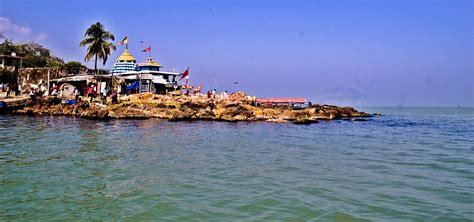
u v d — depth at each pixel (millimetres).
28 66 92625
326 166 18016
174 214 10469
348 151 23562
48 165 17062
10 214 10352
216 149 23469
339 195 12633
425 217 10500
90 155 20031
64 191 12711
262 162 18906
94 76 63938
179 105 54969
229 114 52062
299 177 15383
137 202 11547
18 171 15680
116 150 22078
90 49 64188
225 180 14656
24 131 31500
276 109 60875
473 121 69688
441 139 32469
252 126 42781
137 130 34500
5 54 90000
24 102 56000
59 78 72625
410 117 87562
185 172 16094
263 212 10711
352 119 63906
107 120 45875
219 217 10242
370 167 17891
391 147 26016
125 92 65375
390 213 10812
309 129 40656
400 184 14336
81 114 48688
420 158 20891
